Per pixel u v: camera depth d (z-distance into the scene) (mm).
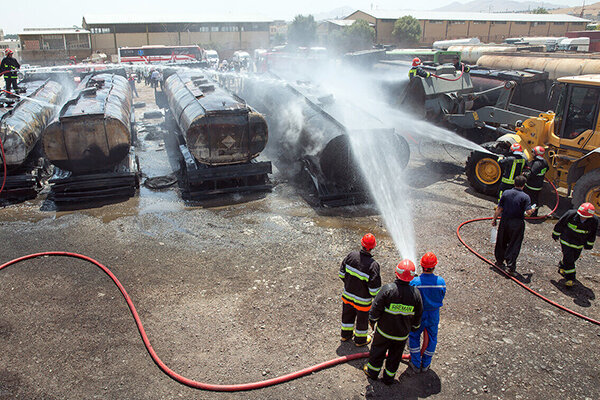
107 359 5086
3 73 14359
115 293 6387
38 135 11266
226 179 10461
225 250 7703
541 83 13531
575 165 8688
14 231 8422
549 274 7031
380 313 4434
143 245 7871
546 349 5336
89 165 10398
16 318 5797
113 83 15312
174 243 7961
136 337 5461
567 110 8906
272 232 8445
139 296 6312
